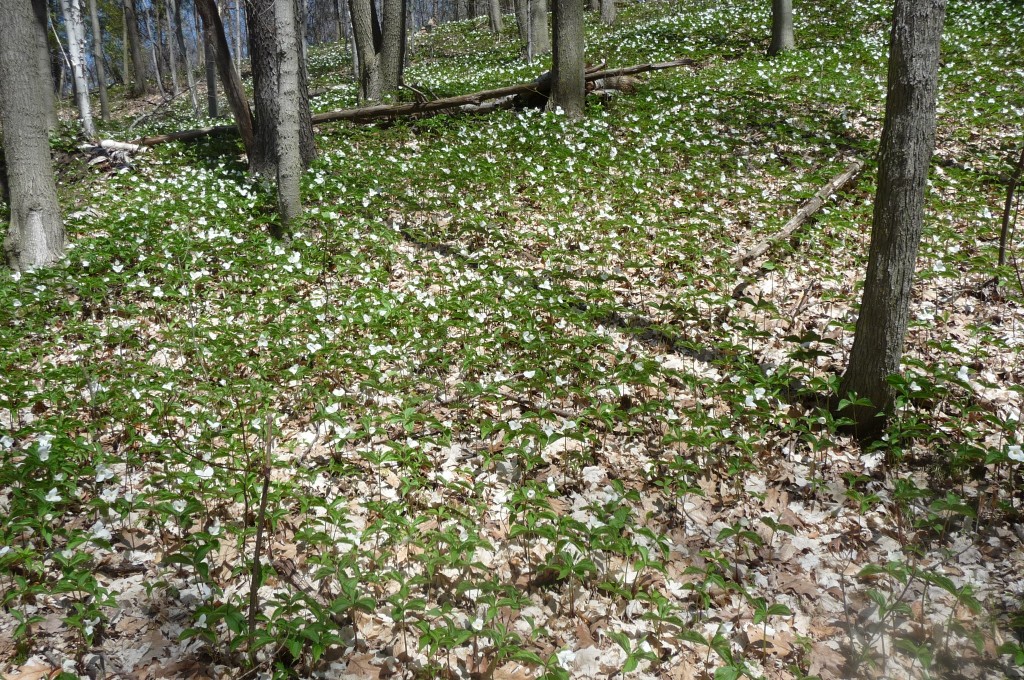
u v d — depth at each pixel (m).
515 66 22.17
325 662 3.52
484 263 8.21
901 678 3.39
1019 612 3.62
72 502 4.45
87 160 12.41
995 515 4.41
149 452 5.00
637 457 5.21
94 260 7.85
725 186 10.27
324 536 3.90
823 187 9.50
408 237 9.35
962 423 5.23
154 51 28.67
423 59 29.55
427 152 12.67
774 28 18.02
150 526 4.43
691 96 14.72
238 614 3.37
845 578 4.07
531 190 10.58
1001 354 6.09
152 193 10.62
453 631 3.43
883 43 17.44
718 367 6.17
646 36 22.30
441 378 6.24
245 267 8.07
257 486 4.45
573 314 6.50
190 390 5.82
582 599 3.95
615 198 9.95
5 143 8.10
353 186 10.54
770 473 4.98
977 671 3.41
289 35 8.48
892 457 4.98
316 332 6.58
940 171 10.12
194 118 22.92
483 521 4.52
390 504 4.29
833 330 6.66
